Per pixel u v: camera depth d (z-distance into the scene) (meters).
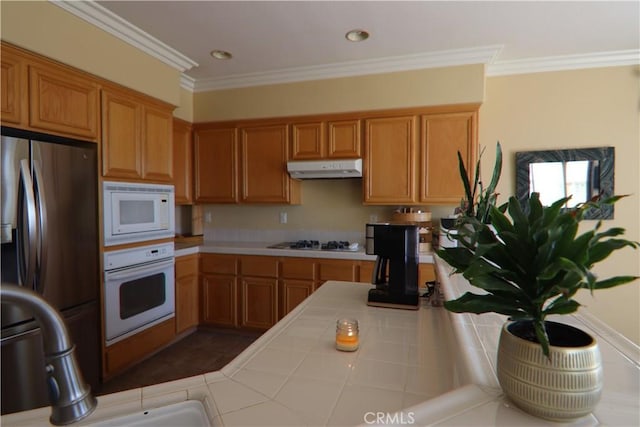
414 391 0.85
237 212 3.98
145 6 2.21
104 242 2.39
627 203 2.93
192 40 2.69
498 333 0.96
